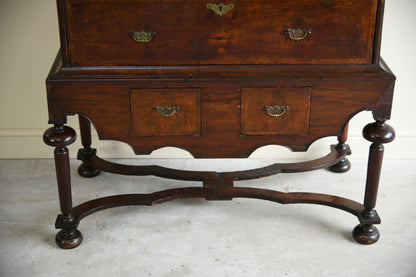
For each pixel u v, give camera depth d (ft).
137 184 9.65
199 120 7.32
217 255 7.75
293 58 7.09
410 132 10.18
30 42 9.42
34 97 9.86
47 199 9.13
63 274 7.38
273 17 6.89
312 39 7.01
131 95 7.15
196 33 6.95
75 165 10.21
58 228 7.82
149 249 7.88
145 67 7.08
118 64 7.07
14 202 9.02
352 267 7.52
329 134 7.46
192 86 7.12
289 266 7.53
